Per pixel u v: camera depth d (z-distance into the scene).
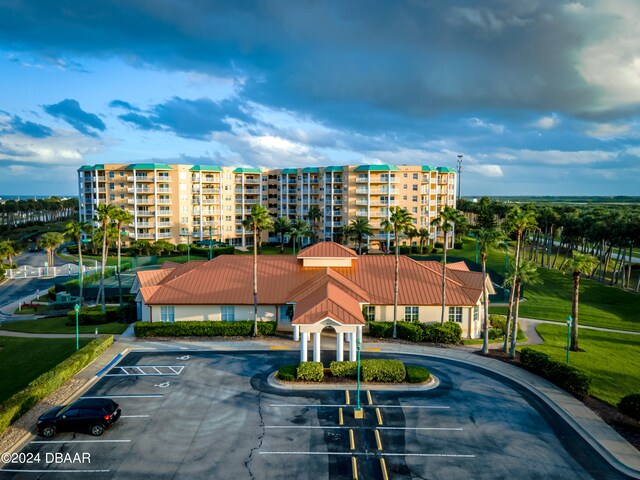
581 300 66.88
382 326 43.31
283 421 26.75
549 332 47.62
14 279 83.88
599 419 27.05
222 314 45.44
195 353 38.59
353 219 111.06
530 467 22.30
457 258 96.56
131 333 44.50
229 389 31.25
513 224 38.66
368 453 23.41
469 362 37.06
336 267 49.16
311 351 39.28
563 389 31.47
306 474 21.58
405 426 26.28
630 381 33.44
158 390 31.05
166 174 111.62
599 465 22.53
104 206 54.47
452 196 120.38
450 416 27.55
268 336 43.28
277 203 130.12
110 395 30.25
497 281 72.62
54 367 33.28
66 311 59.28
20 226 177.25
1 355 39.88
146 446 23.98
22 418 26.77
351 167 110.25
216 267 49.19
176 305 44.97
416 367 33.81
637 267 96.88
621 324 52.59
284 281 47.50
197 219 115.38
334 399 29.75
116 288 64.75
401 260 50.41
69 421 24.84
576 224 87.56
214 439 24.70
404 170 111.62
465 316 45.34
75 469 21.91
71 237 59.94
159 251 102.81
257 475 21.48
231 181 121.06
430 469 22.06
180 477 21.31
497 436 25.23
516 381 33.19
